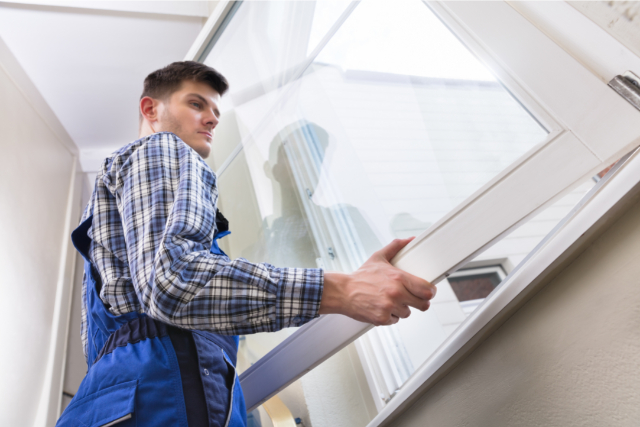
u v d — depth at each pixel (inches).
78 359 99.7
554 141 22.1
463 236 23.7
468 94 30.1
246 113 62.7
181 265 20.5
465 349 26.1
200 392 23.1
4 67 91.8
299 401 46.4
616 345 18.9
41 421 79.4
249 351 52.2
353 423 42.3
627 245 18.9
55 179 110.3
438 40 32.8
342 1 45.9
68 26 91.7
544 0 24.4
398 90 38.4
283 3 54.4
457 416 27.4
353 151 44.6
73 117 119.6
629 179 17.9
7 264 76.5
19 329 77.7
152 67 108.0
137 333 24.7
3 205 78.7
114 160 27.8
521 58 24.4
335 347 30.9
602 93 20.9
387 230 40.1
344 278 22.3
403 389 31.4
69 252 107.8
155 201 23.6
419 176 36.4
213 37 68.1
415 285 21.8
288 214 51.3
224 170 66.4
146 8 90.9
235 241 60.4
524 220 22.1
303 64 52.9
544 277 21.7
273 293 20.8
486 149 29.1
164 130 36.4
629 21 20.6
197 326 20.6
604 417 19.1
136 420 20.9
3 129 85.3
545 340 22.3
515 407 23.6
